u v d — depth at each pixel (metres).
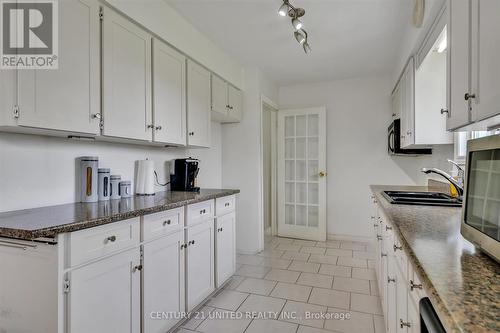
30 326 1.22
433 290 0.64
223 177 3.70
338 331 1.92
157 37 2.09
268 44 2.90
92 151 1.98
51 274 1.17
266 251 3.62
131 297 1.54
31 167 1.61
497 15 0.89
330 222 4.16
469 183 0.96
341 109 4.09
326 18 2.40
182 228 1.99
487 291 0.63
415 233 1.12
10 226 1.17
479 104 1.02
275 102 4.21
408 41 2.46
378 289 2.48
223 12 2.30
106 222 1.37
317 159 4.14
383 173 3.91
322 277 2.80
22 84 1.26
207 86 2.78
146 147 2.49
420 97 2.40
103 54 1.63
